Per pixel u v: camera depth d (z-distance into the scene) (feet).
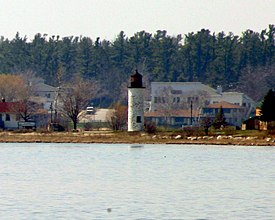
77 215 451.53
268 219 442.50
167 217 447.01
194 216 450.30
